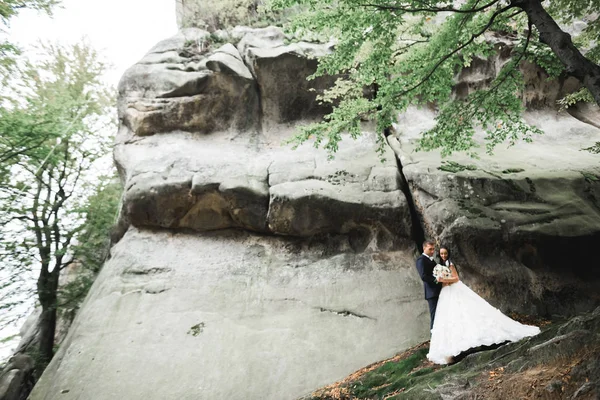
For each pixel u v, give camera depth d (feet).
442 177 30.55
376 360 24.25
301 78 41.16
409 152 35.55
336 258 31.37
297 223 32.24
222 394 23.26
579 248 26.25
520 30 33.35
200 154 36.81
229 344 25.96
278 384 23.53
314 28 25.46
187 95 39.75
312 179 33.60
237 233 33.96
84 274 49.14
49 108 43.93
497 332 17.21
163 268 31.24
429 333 25.64
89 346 26.27
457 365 17.31
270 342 25.93
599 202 29.81
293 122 41.63
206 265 31.48
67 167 49.19
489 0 27.02
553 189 30.37
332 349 25.27
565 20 32.99
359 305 27.86
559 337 14.44
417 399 15.70
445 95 27.55
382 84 26.99
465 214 27.96
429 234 30.40
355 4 23.57
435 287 20.31
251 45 43.14
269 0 25.66
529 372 14.20
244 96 40.63
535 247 26.48
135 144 38.88
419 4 24.07
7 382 36.04
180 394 23.41
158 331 26.99
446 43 25.46
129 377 24.44
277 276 30.50
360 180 33.24
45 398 23.65
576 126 40.98
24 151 41.52
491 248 26.99
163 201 33.50
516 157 35.35
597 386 11.87
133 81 40.47
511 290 25.81
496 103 27.32
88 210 48.24
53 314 42.52
